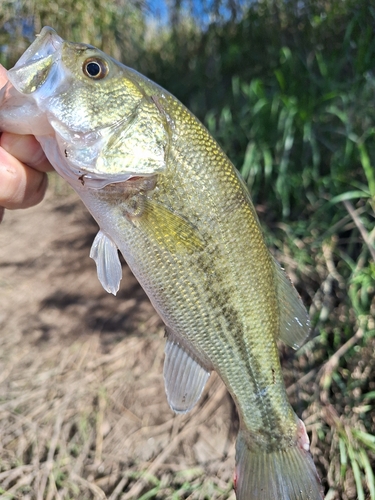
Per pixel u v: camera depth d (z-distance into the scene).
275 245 0.40
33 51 0.17
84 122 0.17
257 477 0.20
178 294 0.19
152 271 0.19
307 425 0.29
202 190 0.18
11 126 0.17
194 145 0.18
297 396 0.31
